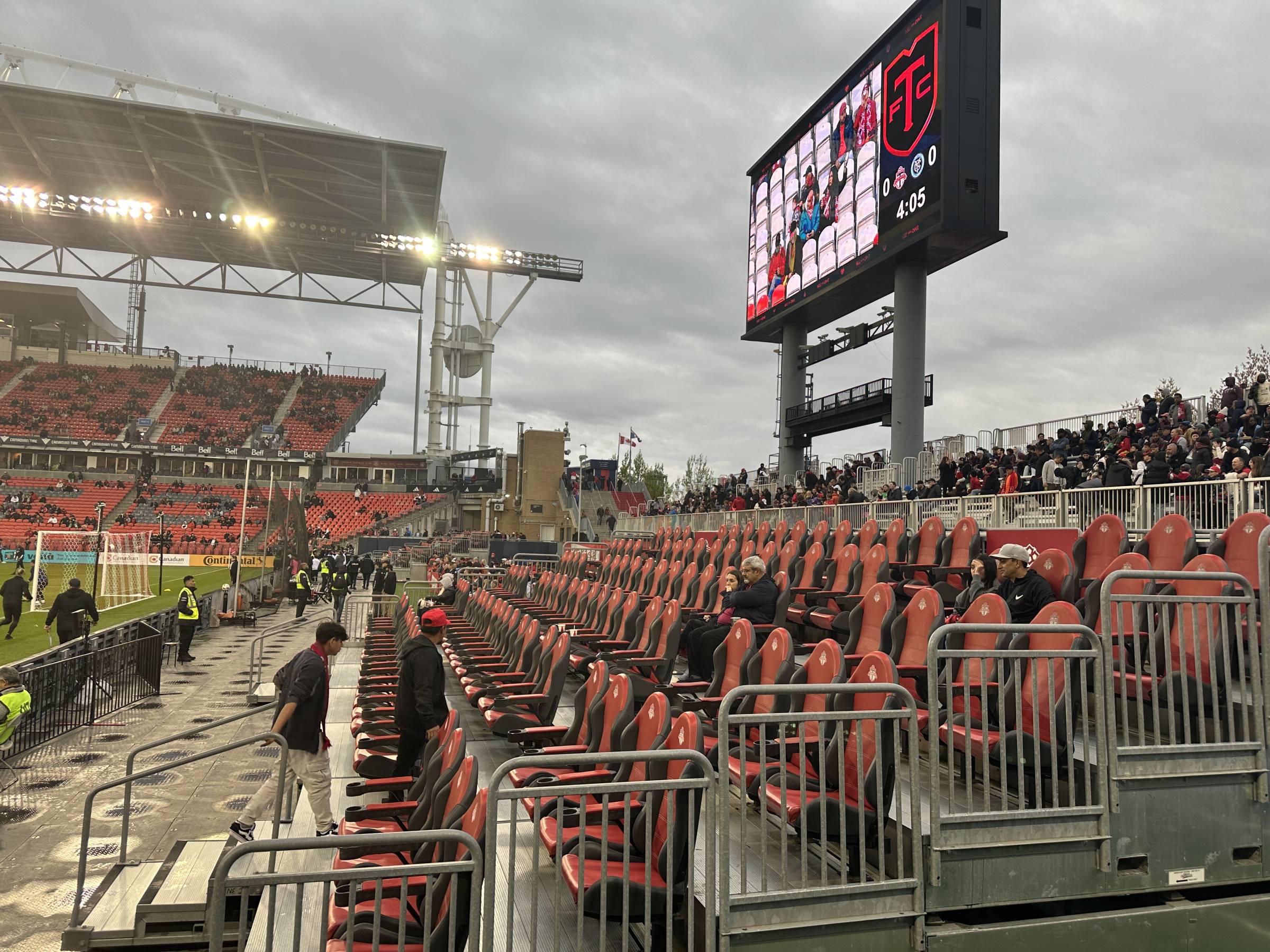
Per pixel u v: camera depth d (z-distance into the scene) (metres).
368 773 7.44
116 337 93.12
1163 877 5.07
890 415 24.75
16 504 52.81
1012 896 4.79
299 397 71.88
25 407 63.09
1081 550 9.09
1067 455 15.60
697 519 26.22
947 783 5.82
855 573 10.23
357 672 14.61
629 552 23.52
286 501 34.22
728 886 4.13
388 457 64.50
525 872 5.43
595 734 6.03
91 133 45.44
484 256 61.59
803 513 19.16
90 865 8.12
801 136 28.16
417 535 55.50
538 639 9.56
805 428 29.41
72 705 13.55
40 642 19.75
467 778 4.51
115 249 58.59
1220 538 7.36
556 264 63.22
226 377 72.19
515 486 50.41
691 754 4.14
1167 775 5.12
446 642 13.15
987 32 21.19
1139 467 12.64
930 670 4.68
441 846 4.43
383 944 4.32
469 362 66.19
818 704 5.48
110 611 26.81
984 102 20.95
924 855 4.70
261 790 6.98
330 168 48.97
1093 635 5.07
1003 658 4.94
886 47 23.23
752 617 8.63
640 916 4.15
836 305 27.59
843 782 4.46
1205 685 5.61
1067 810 4.91
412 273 63.69
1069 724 5.08
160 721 14.12
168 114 43.25
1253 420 13.71
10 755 11.66
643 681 8.14
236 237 54.97
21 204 50.12
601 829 4.94
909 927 4.54
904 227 22.06
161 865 7.22
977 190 20.70
